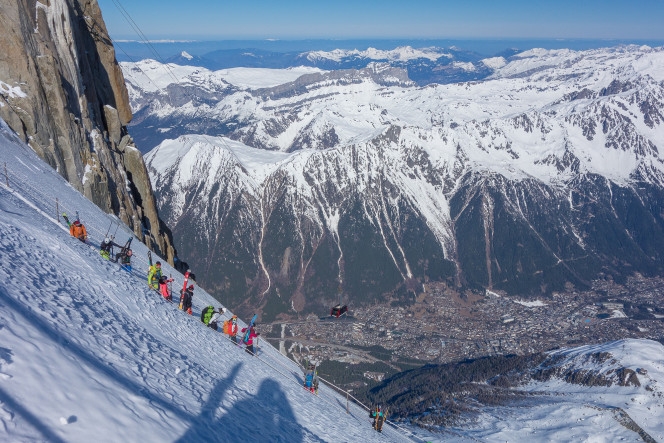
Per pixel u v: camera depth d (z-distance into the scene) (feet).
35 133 168.55
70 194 153.99
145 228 243.60
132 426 29.99
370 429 107.04
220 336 96.73
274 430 53.11
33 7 190.29
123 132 293.64
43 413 24.90
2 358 26.76
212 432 39.14
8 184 103.96
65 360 32.30
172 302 99.09
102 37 280.10
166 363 51.21
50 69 183.21
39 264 58.03
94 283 67.05
